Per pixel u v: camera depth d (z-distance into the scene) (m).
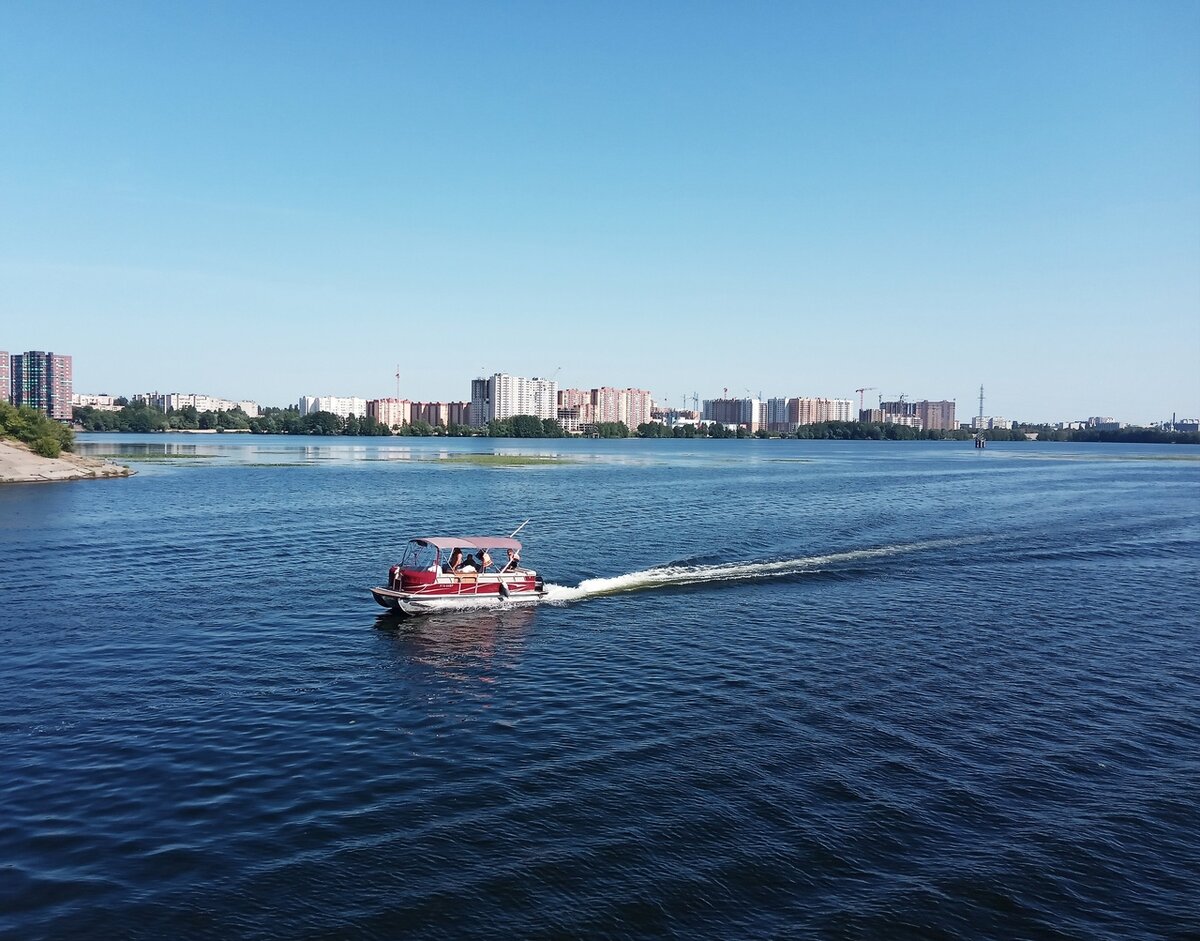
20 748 23.78
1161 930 16.34
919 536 65.44
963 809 20.78
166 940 15.49
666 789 21.59
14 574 48.19
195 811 20.25
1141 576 50.12
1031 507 89.00
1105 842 19.41
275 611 39.97
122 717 26.27
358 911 16.44
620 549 58.44
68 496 94.06
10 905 16.39
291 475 131.25
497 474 138.25
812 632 36.84
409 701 28.02
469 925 16.09
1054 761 23.56
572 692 28.97
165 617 38.56
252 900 16.73
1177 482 129.50
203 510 80.94
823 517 77.81
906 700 28.20
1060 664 32.31
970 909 16.86
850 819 20.20
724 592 45.00
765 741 24.70
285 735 25.00
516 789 21.56
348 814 20.19
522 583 42.66
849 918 16.50
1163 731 25.77
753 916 16.53
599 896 17.03
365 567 51.06
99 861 18.02
